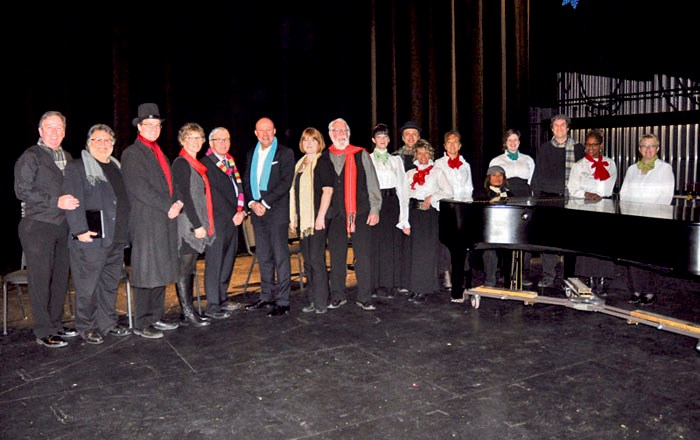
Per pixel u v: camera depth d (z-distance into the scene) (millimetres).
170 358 3705
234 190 4598
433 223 4910
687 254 3420
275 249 4656
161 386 3275
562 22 9172
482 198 4934
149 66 6742
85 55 6422
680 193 7918
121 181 4008
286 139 7598
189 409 2988
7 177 6145
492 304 4871
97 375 3441
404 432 2729
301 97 7637
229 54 7195
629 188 4922
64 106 6320
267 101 7453
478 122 8531
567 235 4062
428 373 3424
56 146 3852
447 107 8328
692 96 8680
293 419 2869
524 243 4273
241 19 7219
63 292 4113
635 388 3193
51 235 3887
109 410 2986
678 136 8469
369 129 7898
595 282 5406
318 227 4590
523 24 8789
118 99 6551
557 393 3135
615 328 4227
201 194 4238
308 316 4594
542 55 9180
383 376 3385
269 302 4859
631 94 9289
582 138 9477
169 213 3973
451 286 5082
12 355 3781
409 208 4996
